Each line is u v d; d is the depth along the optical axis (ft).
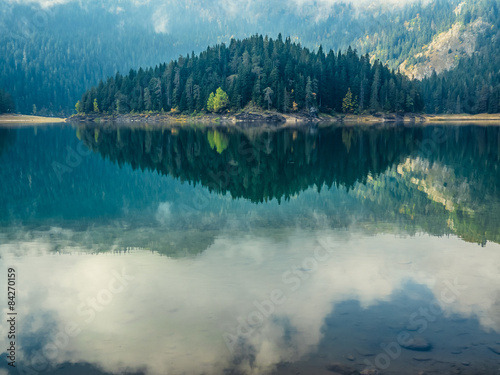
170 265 36.94
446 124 393.91
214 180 88.58
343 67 503.61
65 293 31.14
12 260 38.70
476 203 63.77
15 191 76.54
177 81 526.57
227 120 453.17
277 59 480.64
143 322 26.55
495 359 22.33
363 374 21.06
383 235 46.50
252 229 49.26
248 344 23.89
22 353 23.47
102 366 22.12
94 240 45.09
